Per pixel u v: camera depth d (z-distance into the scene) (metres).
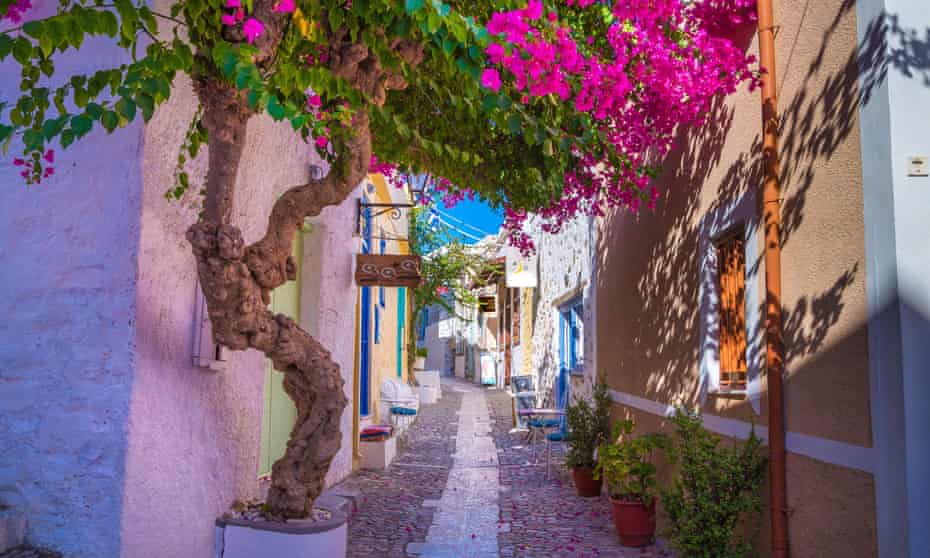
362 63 3.86
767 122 4.45
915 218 3.23
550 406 15.06
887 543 3.22
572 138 4.47
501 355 27.61
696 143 6.04
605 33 5.16
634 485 6.21
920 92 3.29
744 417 4.91
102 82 2.92
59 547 4.14
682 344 6.30
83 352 4.22
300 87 3.16
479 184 6.22
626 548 6.09
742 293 5.30
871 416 3.36
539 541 6.26
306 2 3.31
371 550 5.84
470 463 10.55
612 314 9.27
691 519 4.86
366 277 8.02
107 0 4.09
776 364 4.29
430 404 20.61
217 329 4.00
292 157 6.43
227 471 5.23
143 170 4.22
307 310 7.72
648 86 5.14
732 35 5.26
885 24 3.33
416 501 7.78
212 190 3.77
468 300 21.45
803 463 4.04
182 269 4.61
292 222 4.16
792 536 4.16
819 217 3.91
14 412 4.29
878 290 3.33
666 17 4.75
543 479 9.33
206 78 3.48
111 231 4.24
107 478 4.11
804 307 4.05
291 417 7.65
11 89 4.46
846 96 3.66
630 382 8.22
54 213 4.34
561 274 13.86
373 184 11.29
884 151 3.31
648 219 7.53
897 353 3.19
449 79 4.39
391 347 15.81
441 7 2.83
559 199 5.97
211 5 3.10
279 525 4.41
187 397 4.70
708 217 5.65
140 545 4.21
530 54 2.94
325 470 4.61
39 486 4.21
